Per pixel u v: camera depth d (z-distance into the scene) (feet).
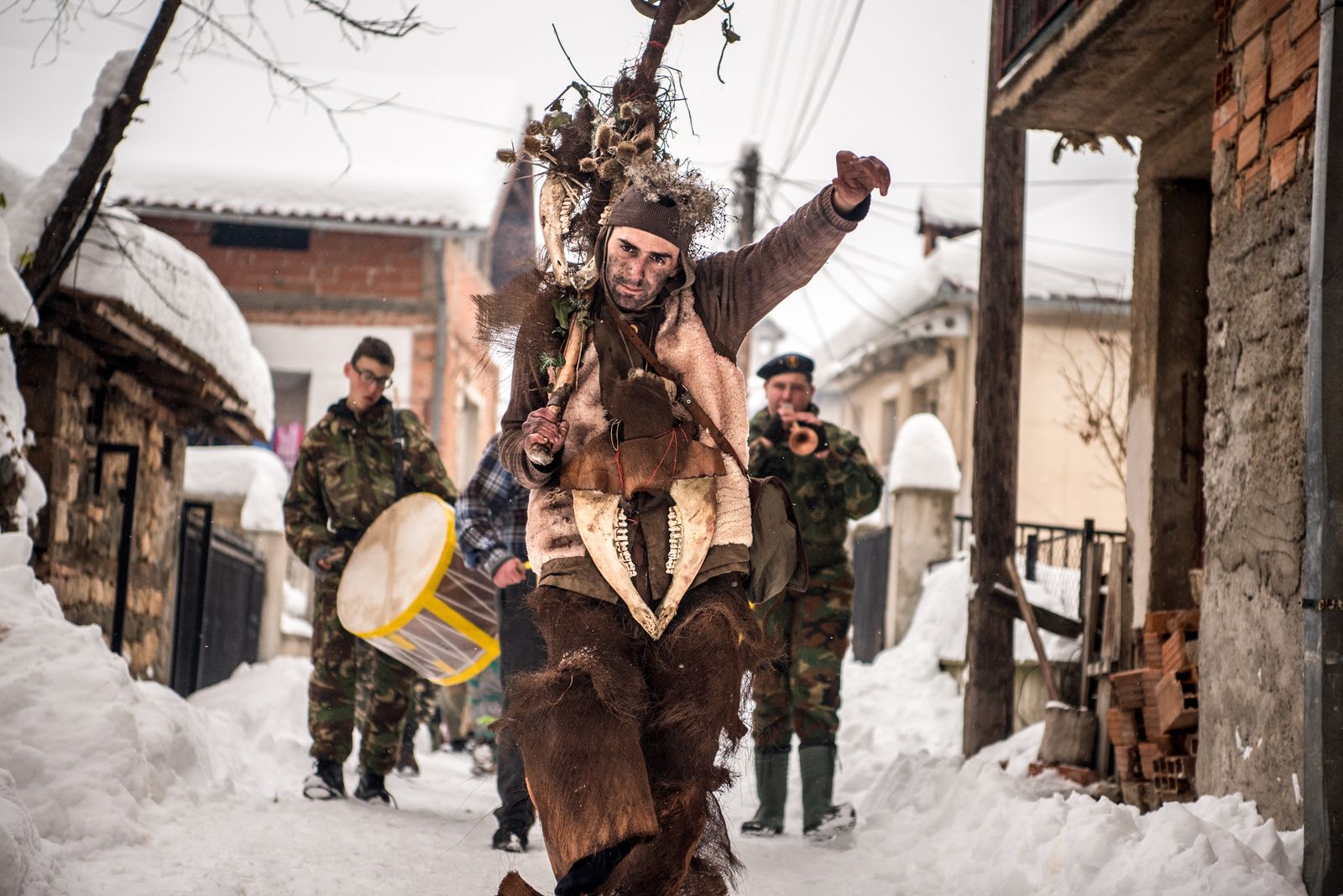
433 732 40.06
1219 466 18.08
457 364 81.30
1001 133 29.91
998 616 28.68
